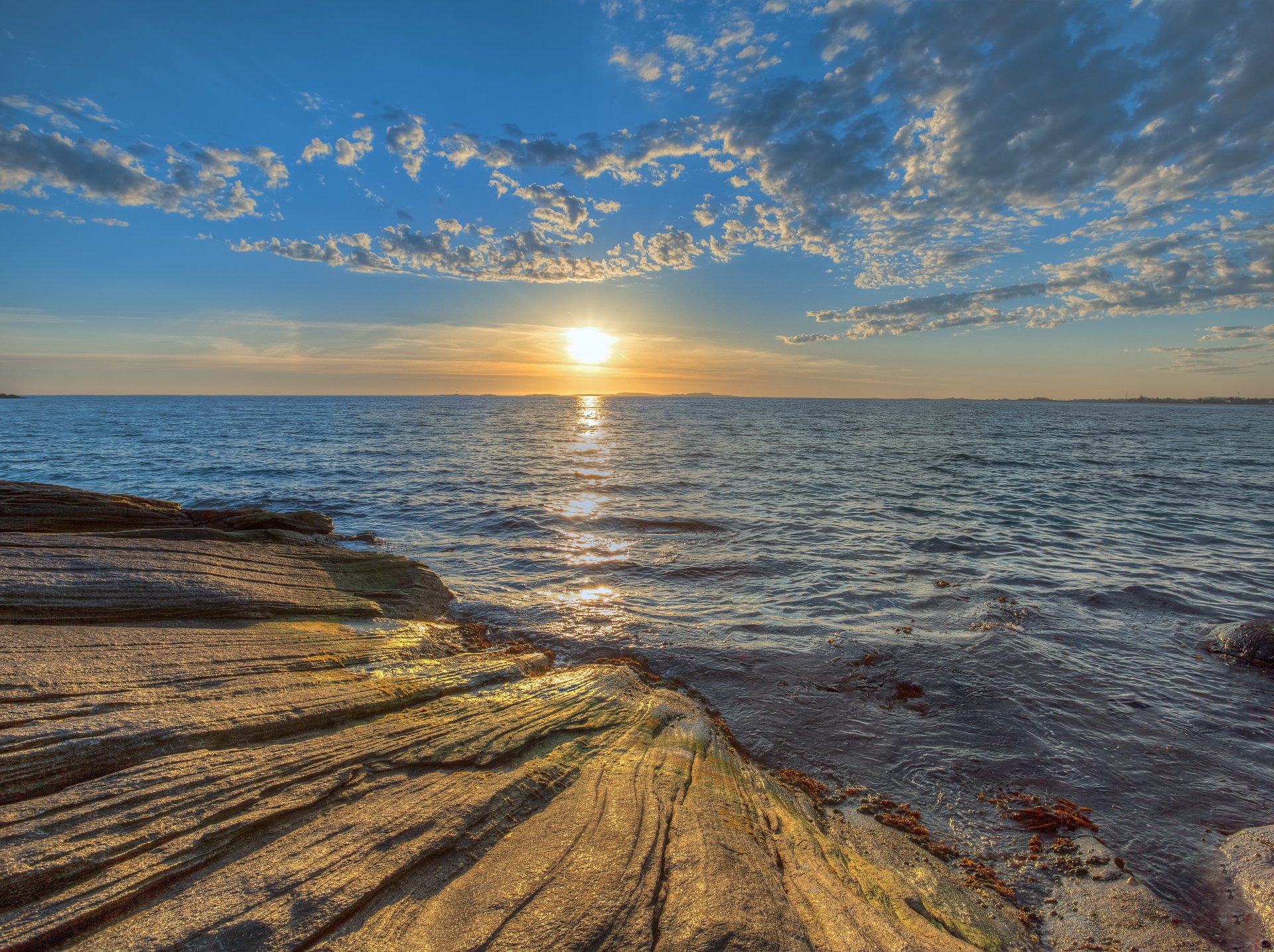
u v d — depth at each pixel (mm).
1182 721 6594
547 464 32156
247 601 7500
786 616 9750
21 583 6086
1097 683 7434
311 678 5527
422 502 20219
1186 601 10461
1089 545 14570
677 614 9867
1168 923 3992
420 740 4672
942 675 7637
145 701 4398
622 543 14828
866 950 2943
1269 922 3955
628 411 150000
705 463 33500
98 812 3168
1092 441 52125
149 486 23125
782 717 6738
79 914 2570
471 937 2695
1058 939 3854
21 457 32562
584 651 8391
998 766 5832
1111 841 4820
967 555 13625
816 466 32000
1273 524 17328
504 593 10914
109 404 164125
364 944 2631
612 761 4742
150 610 6684
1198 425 84625
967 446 46594
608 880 3117
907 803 5328
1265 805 5215
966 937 3607
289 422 73312
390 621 8352
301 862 3084
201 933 2564
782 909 3107
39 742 3559
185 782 3549
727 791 4621
